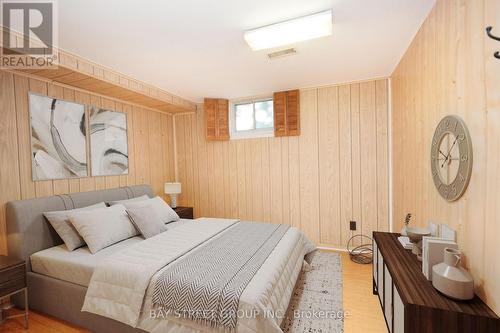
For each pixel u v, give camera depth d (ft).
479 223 3.81
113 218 8.09
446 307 3.63
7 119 7.33
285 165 12.29
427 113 6.02
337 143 11.33
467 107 4.14
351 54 8.20
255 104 13.10
